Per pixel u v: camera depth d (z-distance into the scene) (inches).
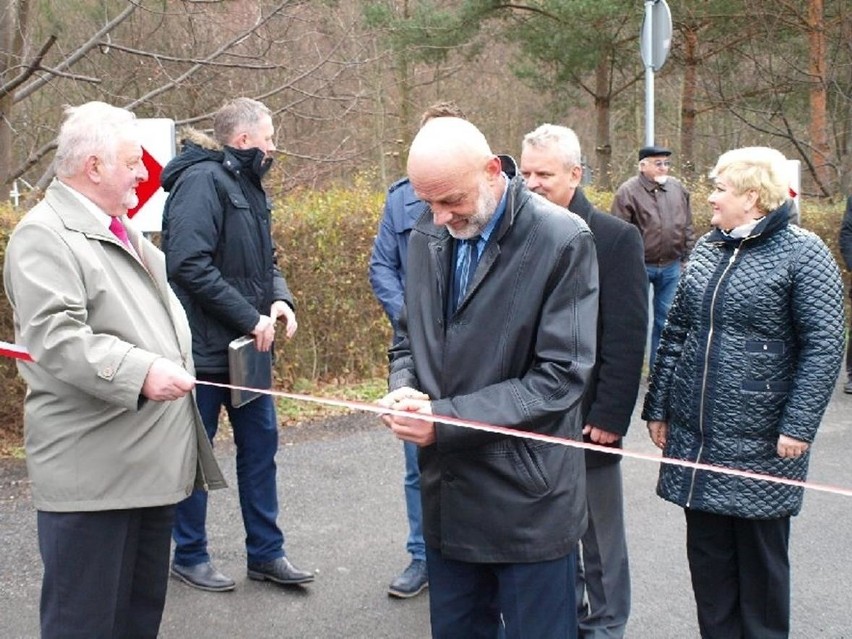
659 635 155.1
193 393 121.3
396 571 177.9
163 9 395.9
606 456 138.6
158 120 213.3
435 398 105.3
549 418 100.9
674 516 208.8
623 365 134.8
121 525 112.3
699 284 130.1
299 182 413.1
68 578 110.0
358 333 328.5
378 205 329.1
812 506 217.2
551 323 101.3
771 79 673.6
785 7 631.2
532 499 103.2
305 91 422.0
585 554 141.9
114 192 110.9
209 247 154.8
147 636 122.7
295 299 311.0
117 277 111.2
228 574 175.8
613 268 134.4
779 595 130.3
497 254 102.0
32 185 407.8
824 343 121.5
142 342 111.0
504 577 105.9
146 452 112.2
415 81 745.6
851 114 645.9
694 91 738.8
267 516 168.9
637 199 333.4
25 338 105.3
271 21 410.0
